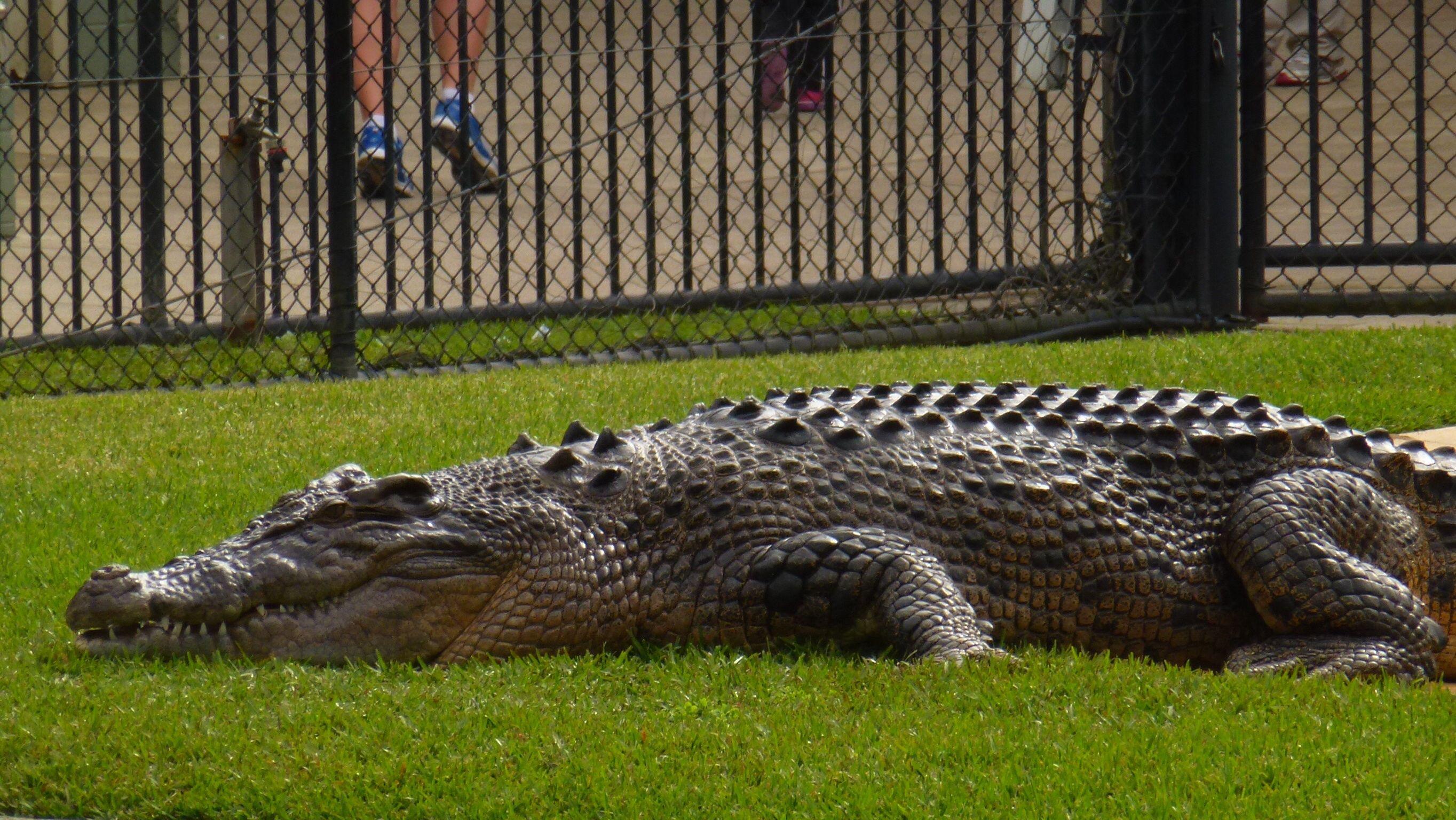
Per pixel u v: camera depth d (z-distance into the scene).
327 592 15.91
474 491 16.86
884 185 55.22
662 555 16.73
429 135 37.09
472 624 16.41
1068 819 11.91
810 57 46.38
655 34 79.38
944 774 12.66
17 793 12.88
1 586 19.08
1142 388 19.52
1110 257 39.34
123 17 48.69
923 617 15.88
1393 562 17.70
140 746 13.42
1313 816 11.84
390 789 12.65
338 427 28.17
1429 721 13.99
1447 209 38.84
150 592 15.45
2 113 39.31
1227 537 17.39
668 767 12.95
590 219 51.03
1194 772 12.66
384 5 36.91
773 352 36.62
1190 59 38.12
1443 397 28.75
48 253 47.47
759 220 38.69
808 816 12.02
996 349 35.03
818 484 16.89
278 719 14.00
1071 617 17.08
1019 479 17.16
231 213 36.06
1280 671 16.02
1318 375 30.83
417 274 45.12
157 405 30.83
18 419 29.94
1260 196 39.06
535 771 12.88
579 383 31.58
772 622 16.44
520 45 79.56
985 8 38.59
